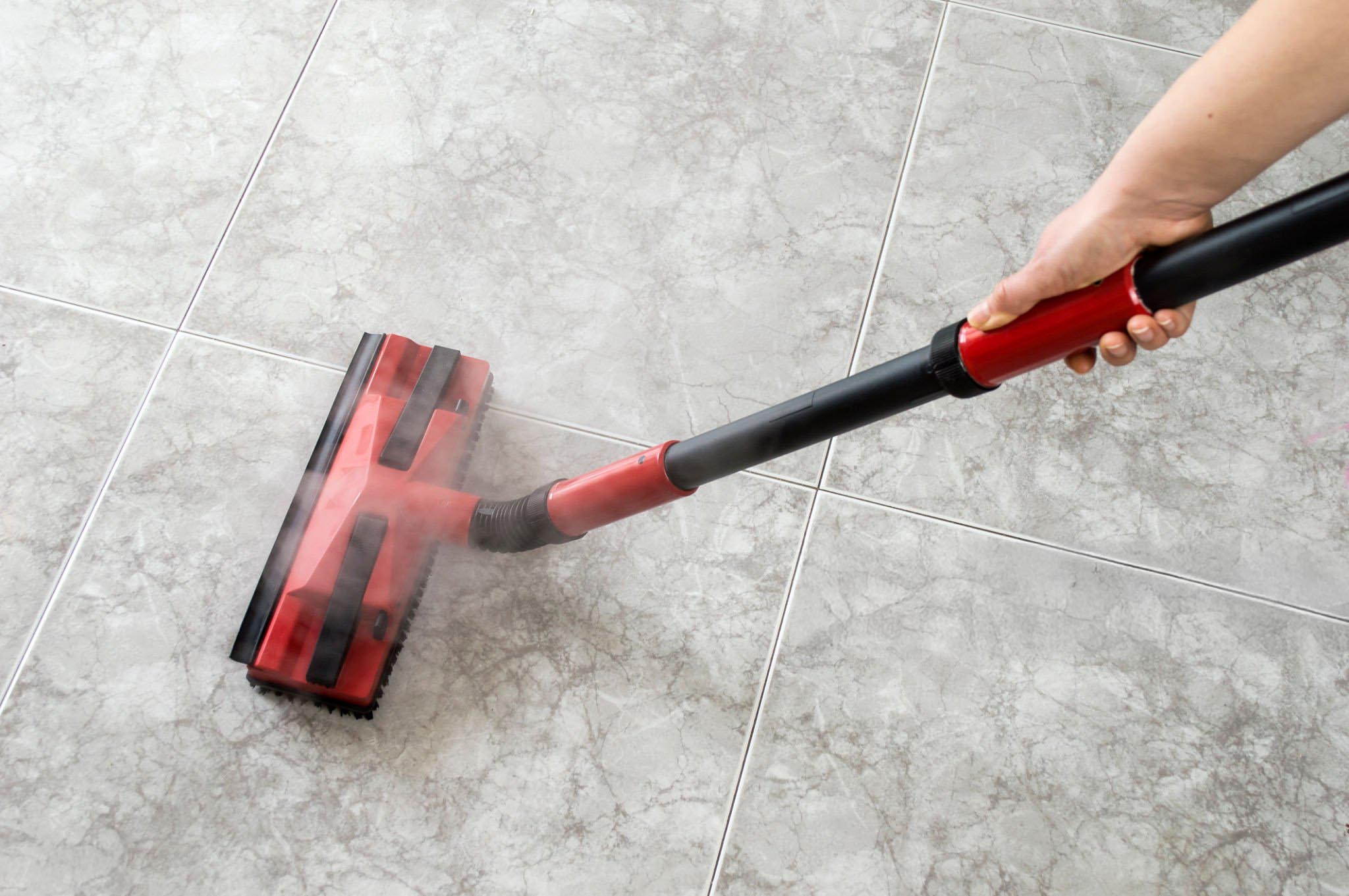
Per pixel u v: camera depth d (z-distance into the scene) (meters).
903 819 1.13
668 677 1.18
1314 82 0.55
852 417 0.80
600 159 1.42
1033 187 1.43
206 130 1.42
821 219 1.39
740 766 1.14
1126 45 1.52
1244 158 0.60
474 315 1.33
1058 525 1.25
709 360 1.32
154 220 1.36
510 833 1.11
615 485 0.99
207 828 1.09
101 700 1.13
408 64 1.46
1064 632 1.21
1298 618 1.22
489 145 1.42
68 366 1.28
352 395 1.20
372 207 1.38
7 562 1.18
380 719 1.14
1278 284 1.37
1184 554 1.25
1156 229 0.65
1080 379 1.32
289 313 1.32
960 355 0.72
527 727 1.15
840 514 1.25
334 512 1.07
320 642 1.04
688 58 1.48
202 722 1.13
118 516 1.21
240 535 1.22
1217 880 1.12
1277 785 1.16
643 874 1.10
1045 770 1.15
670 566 1.22
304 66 1.46
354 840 1.10
